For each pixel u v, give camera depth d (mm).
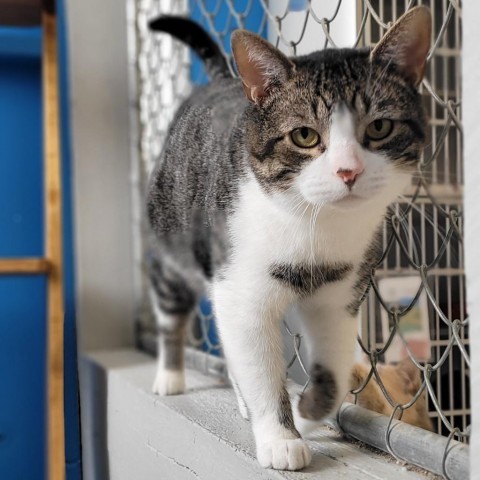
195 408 489
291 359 500
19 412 789
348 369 428
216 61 596
